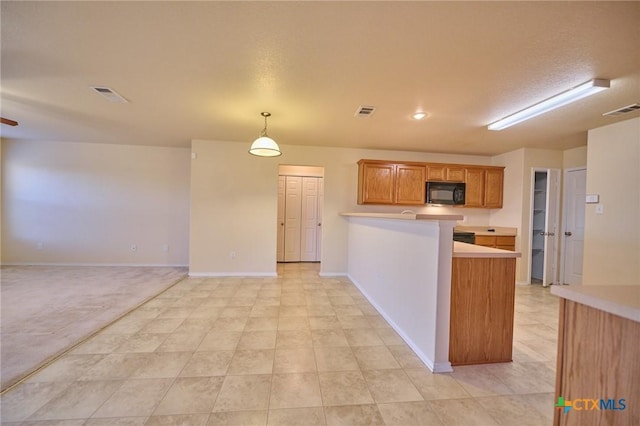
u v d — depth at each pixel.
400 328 2.61
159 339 2.43
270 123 3.59
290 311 3.18
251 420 1.52
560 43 1.78
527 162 4.61
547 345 2.46
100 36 1.81
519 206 4.68
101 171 5.21
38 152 5.04
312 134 4.09
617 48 1.82
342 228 4.98
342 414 1.58
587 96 2.51
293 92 2.62
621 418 0.75
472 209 5.30
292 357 2.18
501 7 1.48
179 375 1.91
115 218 5.27
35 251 5.10
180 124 3.75
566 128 3.49
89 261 5.21
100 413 1.54
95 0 1.48
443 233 2.01
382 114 3.16
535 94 2.56
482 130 3.70
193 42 1.87
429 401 1.70
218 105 2.98
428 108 2.95
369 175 4.73
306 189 6.32
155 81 2.45
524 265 4.66
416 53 1.95
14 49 1.97
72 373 1.90
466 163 5.23
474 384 1.88
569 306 0.90
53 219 5.11
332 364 2.09
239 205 4.77
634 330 0.73
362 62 2.08
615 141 3.21
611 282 3.21
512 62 2.03
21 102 3.02
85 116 3.47
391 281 2.86
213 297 3.63
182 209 5.40
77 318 2.83
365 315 3.10
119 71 2.28
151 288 3.94
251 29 1.72
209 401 1.66
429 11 1.53
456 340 2.11
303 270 5.40
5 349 2.20
